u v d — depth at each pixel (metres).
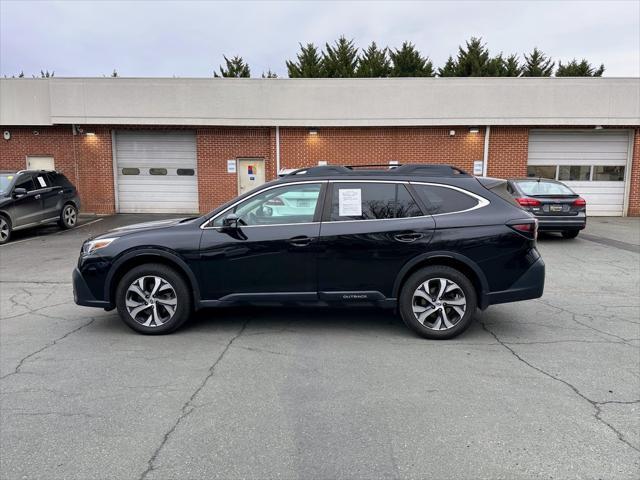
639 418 3.28
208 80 16.66
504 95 16.48
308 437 3.05
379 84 16.58
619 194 17.53
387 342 4.81
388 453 2.88
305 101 16.70
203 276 4.93
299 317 5.66
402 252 4.80
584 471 2.70
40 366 4.21
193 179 17.89
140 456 2.85
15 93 17.06
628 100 16.42
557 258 9.59
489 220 4.82
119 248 4.96
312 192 4.99
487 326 5.35
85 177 17.62
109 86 16.72
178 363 4.27
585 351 4.56
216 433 3.10
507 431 3.12
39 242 11.76
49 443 2.99
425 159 17.12
